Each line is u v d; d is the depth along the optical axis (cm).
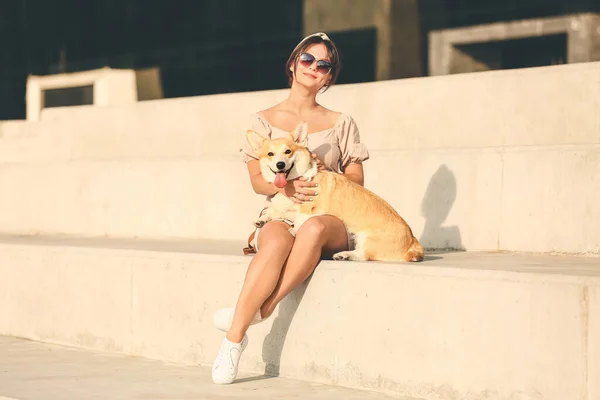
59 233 636
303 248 367
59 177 636
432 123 563
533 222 453
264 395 352
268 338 397
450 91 556
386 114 580
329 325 376
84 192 624
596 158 436
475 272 336
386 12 923
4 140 779
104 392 357
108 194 612
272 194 395
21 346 481
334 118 423
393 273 357
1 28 1180
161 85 1067
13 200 660
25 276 505
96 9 1113
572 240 441
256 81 1000
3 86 1185
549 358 318
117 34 1096
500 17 890
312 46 418
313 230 366
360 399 347
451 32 908
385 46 926
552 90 521
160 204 589
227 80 1018
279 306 393
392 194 502
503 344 328
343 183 384
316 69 414
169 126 683
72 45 1131
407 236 388
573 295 312
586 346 310
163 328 439
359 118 591
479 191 470
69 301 483
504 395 328
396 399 348
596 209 435
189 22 1045
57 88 1148
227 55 1017
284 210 386
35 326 502
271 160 377
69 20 1132
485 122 544
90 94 1119
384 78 929
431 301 347
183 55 1050
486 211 468
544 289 319
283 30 980
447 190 481
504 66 902
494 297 330
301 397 349
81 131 738
